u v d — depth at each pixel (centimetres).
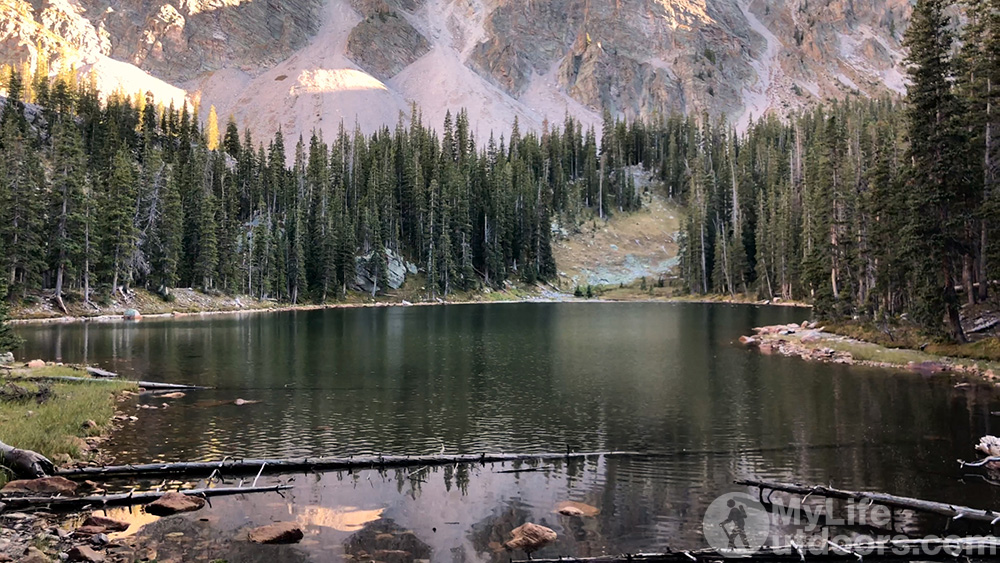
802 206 10656
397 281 12444
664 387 3116
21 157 7200
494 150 18225
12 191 6969
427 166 14500
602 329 6350
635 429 2255
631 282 15062
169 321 7244
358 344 4975
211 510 1429
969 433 2172
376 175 13462
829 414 2491
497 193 14025
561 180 17575
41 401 2283
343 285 11581
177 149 14850
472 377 3409
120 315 7712
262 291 10481
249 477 1694
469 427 2277
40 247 7212
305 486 1627
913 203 4112
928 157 4141
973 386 3067
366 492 1583
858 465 1812
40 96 13850
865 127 9919
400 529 1328
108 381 2894
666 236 17250
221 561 1125
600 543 1268
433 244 12662
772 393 2948
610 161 19175
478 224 14262
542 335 5778
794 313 8500
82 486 1544
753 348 4778
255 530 1260
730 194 15012
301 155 15138
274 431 2181
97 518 1300
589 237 16788
